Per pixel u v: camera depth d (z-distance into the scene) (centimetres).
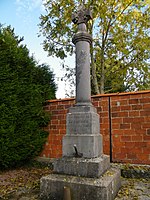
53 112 614
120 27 829
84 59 406
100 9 736
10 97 525
